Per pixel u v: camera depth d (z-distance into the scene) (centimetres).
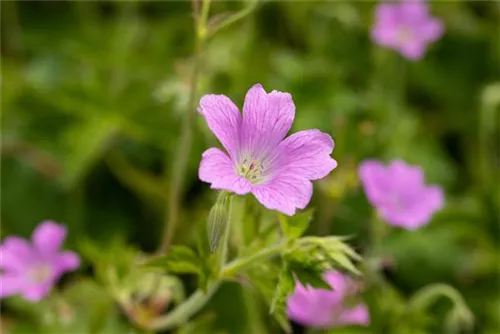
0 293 41
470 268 48
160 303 40
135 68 50
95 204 49
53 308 42
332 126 48
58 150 48
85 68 52
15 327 44
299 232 34
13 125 49
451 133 54
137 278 40
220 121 33
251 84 49
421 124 53
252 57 50
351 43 54
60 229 41
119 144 49
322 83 50
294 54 53
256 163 33
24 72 53
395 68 53
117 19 55
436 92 55
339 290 41
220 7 51
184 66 48
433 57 55
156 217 48
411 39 50
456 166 52
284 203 32
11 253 41
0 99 49
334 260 34
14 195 48
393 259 46
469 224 49
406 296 48
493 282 48
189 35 53
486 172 50
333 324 41
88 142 47
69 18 55
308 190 32
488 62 55
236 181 32
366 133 47
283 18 54
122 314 44
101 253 40
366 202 47
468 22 56
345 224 47
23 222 48
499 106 52
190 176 48
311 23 54
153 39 52
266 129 33
